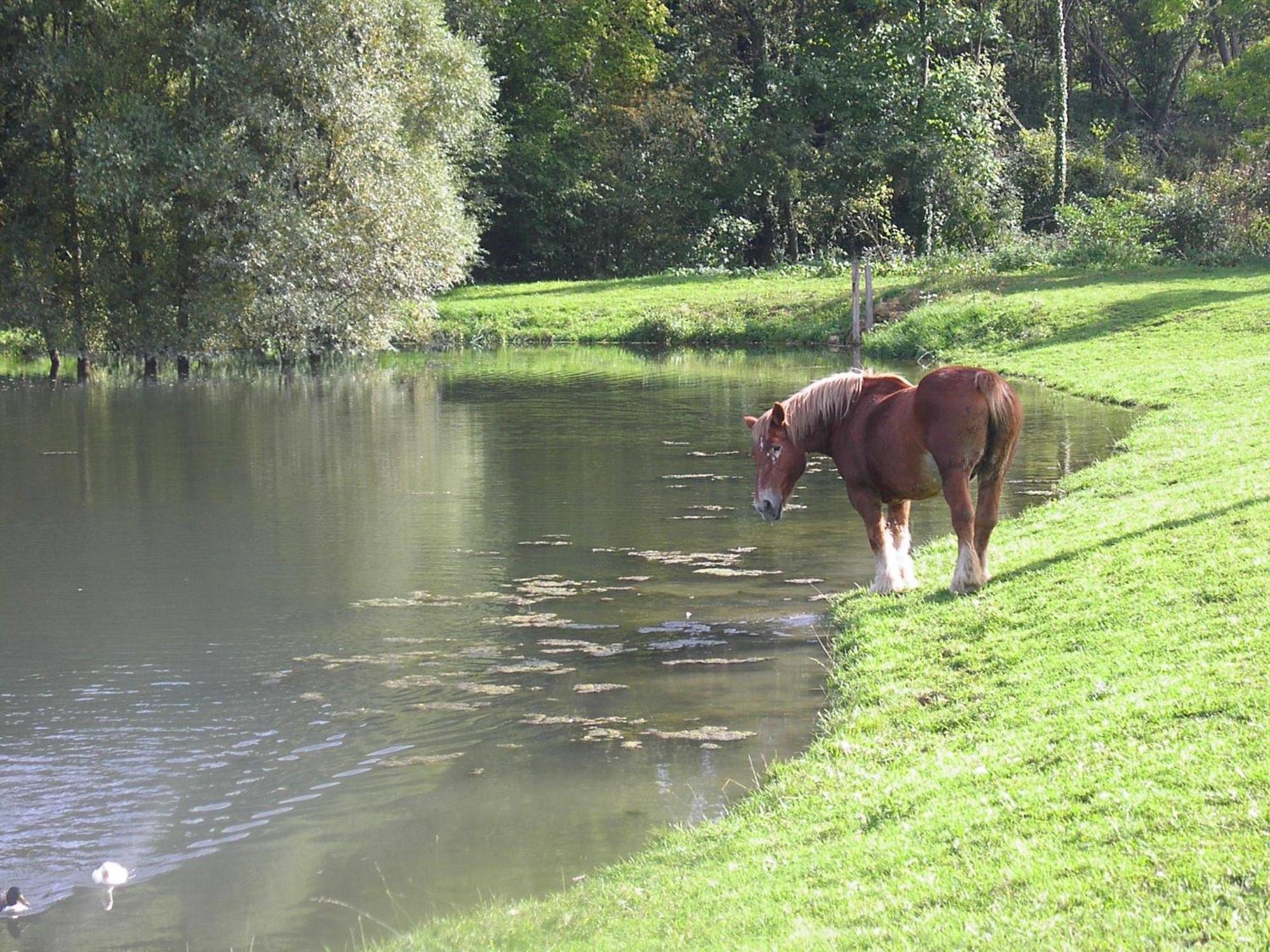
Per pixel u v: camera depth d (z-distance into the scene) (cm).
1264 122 6725
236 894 678
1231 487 1237
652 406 2881
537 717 935
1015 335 3625
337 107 3656
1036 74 7525
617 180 6688
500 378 3612
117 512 1759
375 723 932
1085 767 664
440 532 1608
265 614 1241
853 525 1603
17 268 3641
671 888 632
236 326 3744
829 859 628
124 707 977
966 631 981
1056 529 1291
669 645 1106
